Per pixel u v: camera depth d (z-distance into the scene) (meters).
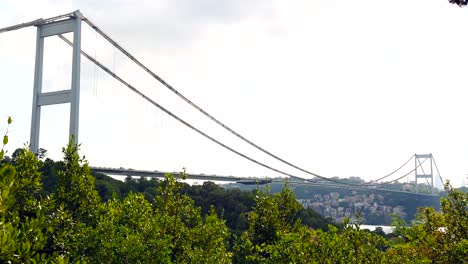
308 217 61.47
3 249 7.23
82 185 20.83
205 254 20.30
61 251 16.44
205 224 22.19
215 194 65.88
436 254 17.81
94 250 18.20
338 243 14.73
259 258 18.19
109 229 18.52
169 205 22.31
